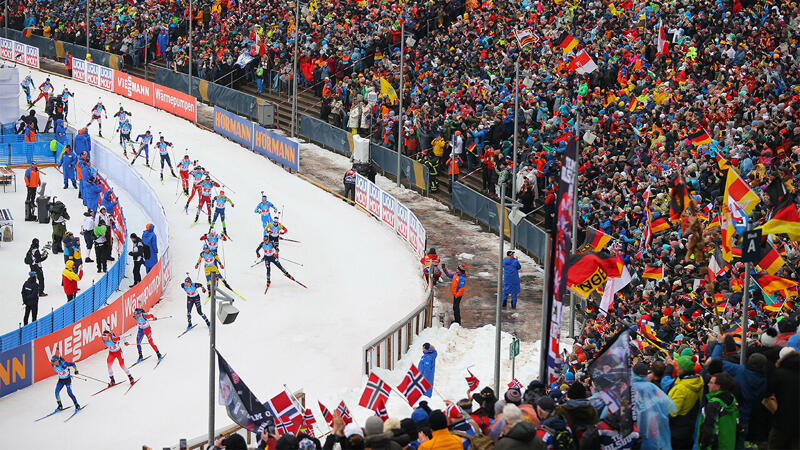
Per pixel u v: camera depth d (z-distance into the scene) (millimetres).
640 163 35781
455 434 12742
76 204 46938
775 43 44125
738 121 36656
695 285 25969
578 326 32625
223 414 26828
